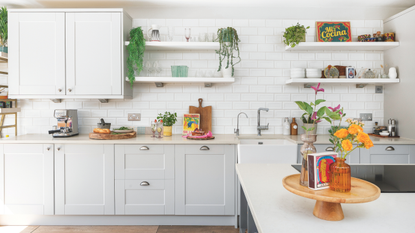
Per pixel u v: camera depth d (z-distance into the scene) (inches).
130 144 108.3
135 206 109.7
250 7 129.9
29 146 108.3
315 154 39.7
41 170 108.8
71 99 131.3
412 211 42.1
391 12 130.9
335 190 38.9
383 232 35.0
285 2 124.4
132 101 132.0
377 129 128.3
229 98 132.8
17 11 114.6
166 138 117.2
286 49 128.0
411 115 115.2
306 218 39.3
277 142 123.3
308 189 39.9
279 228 36.0
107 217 112.9
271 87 133.0
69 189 109.1
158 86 130.6
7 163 108.8
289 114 133.3
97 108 131.6
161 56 131.6
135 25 130.5
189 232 107.4
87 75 116.0
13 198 109.2
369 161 111.4
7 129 131.0
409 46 115.5
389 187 53.8
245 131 133.3
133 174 108.9
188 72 131.3
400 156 111.3
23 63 115.4
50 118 131.4
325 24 129.3
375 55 132.6
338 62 132.6
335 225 37.1
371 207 43.8
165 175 109.1
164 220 113.3
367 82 121.4
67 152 108.3
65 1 121.0
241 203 76.7
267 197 47.8
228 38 119.1
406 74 117.6
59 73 115.6
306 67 132.4
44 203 109.3
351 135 42.8
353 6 128.9
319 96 133.1
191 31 131.0
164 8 129.7
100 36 115.6
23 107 130.7
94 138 111.3
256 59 132.3
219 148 109.0
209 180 109.7
